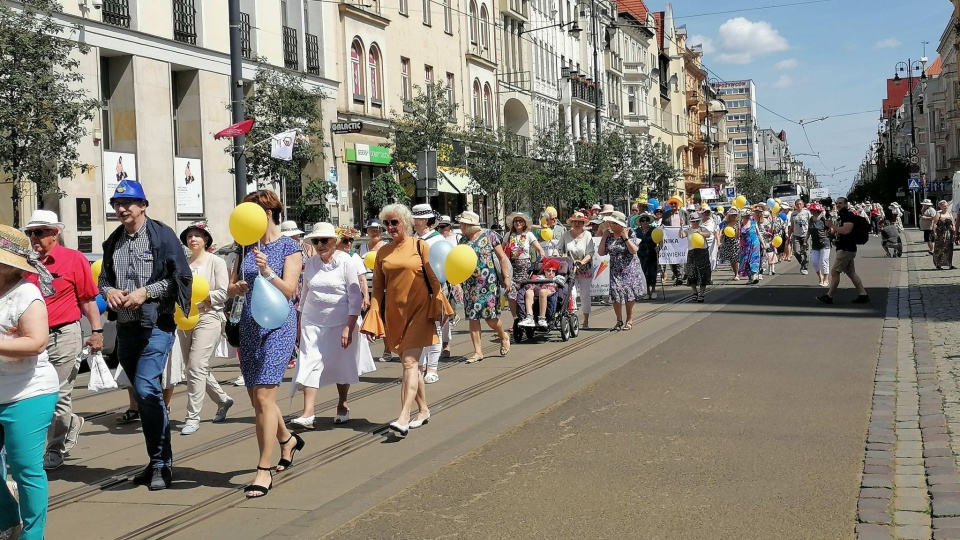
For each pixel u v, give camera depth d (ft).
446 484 23.32
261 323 23.00
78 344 27.45
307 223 103.35
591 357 44.47
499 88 173.99
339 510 21.53
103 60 84.69
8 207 71.61
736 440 26.76
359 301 30.37
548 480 23.30
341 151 116.26
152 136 86.74
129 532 20.72
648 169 201.16
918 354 40.93
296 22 110.22
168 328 24.56
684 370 38.91
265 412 23.44
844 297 69.10
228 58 97.14
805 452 25.20
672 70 335.88
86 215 78.43
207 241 32.19
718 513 20.30
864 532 18.67
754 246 86.99
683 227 84.07
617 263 54.08
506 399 34.63
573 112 216.13
